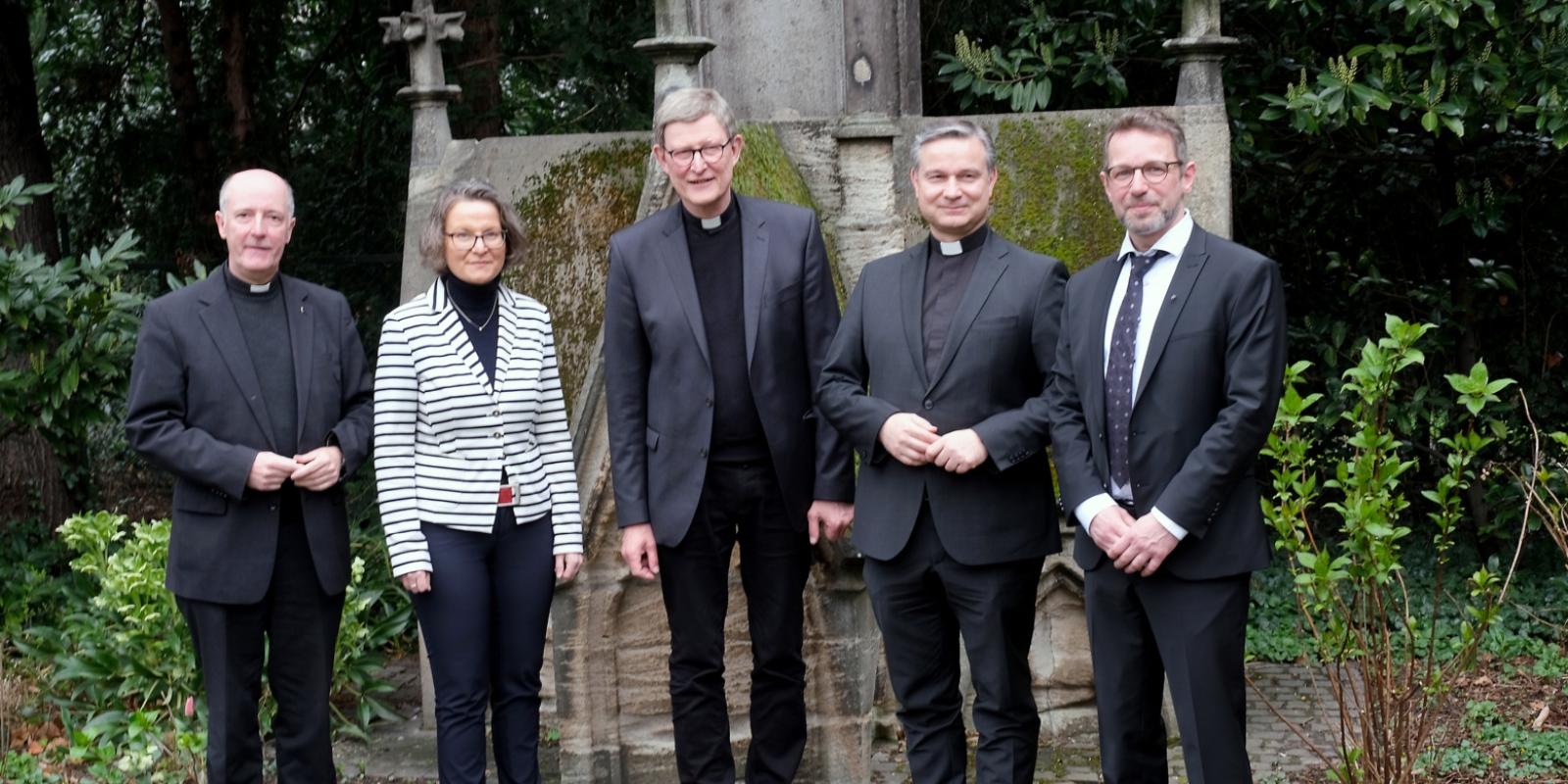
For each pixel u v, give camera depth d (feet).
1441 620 20.01
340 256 28.91
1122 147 10.80
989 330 11.57
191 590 12.30
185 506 12.45
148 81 33.32
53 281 19.15
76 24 34.09
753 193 15.02
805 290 12.34
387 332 12.47
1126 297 10.97
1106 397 10.96
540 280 17.48
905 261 12.09
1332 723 16.98
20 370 19.93
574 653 14.51
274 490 12.41
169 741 16.34
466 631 12.27
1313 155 22.09
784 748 12.76
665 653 14.74
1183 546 10.57
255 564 12.32
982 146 11.69
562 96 30.71
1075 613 15.92
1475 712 16.65
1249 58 21.79
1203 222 15.89
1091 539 11.10
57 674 17.79
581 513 14.42
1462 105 18.26
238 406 12.34
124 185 31.45
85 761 16.14
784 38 17.02
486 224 12.39
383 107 29.94
